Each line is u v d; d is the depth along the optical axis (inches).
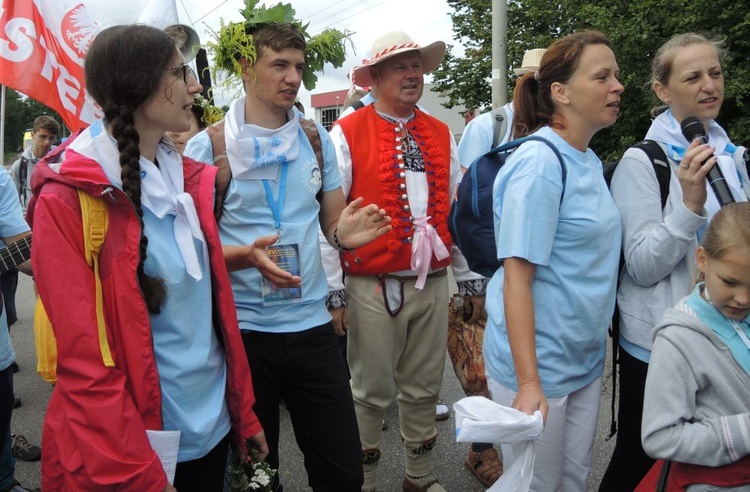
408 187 112.3
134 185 61.9
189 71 68.2
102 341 60.9
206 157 90.0
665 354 68.0
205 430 68.4
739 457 63.2
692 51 86.7
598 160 85.0
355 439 92.8
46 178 61.2
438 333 116.6
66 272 60.0
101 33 64.5
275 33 88.7
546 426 80.2
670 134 87.7
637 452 89.6
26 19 148.6
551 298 78.7
